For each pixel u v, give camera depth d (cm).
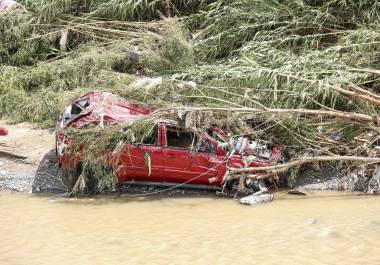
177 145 1630
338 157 1606
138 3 2328
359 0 2080
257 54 1948
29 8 2495
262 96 1772
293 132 1688
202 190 1648
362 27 1948
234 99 1777
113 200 1588
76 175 1628
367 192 1608
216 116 1662
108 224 1401
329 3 2080
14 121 2081
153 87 1752
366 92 1669
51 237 1321
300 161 1605
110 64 2116
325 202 1537
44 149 1845
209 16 2267
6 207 1525
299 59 1842
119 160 1594
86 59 2127
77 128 1590
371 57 1861
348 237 1278
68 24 2402
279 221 1396
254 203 1531
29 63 2381
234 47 2159
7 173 1705
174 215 1466
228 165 1609
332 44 2055
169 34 2072
